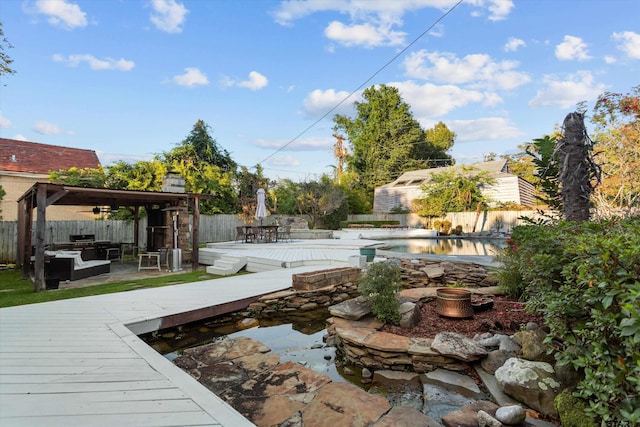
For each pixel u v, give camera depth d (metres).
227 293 6.00
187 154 19.62
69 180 14.53
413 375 3.38
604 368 1.84
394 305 4.44
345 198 24.77
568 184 3.88
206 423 2.12
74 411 2.23
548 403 2.47
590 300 1.97
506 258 5.63
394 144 35.75
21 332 3.90
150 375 2.82
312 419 2.47
